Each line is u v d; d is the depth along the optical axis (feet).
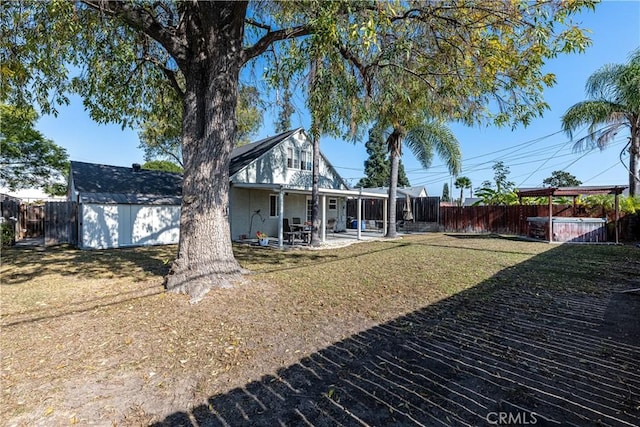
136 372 8.73
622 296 15.65
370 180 117.50
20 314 13.16
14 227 39.29
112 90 22.30
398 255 29.14
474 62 15.65
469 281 18.84
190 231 16.25
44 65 17.26
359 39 13.19
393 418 6.80
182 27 17.81
